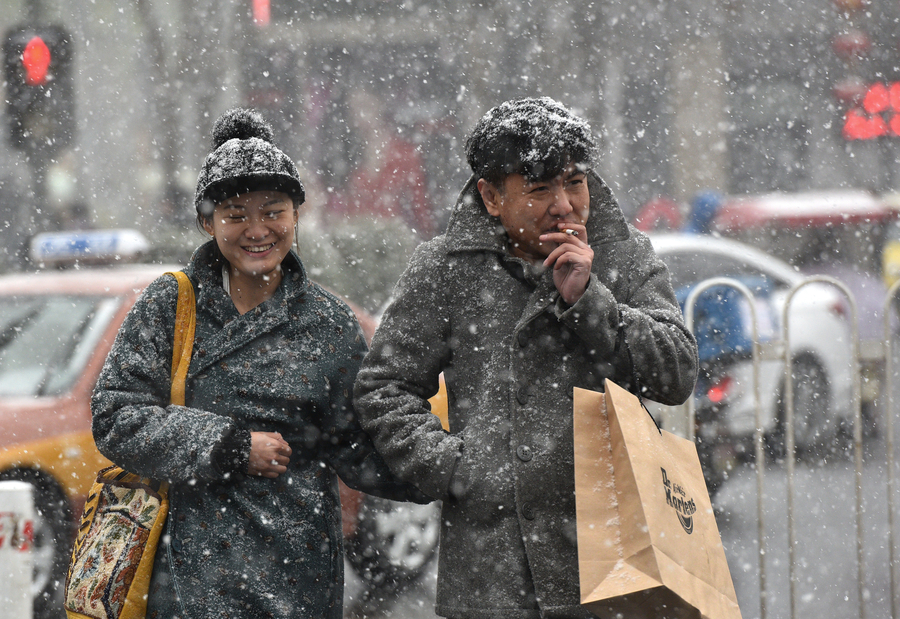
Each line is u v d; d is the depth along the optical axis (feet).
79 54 249.34
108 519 35.45
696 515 31.73
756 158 333.83
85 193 240.73
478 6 298.15
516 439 33.40
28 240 208.64
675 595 28.63
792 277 115.14
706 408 88.53
